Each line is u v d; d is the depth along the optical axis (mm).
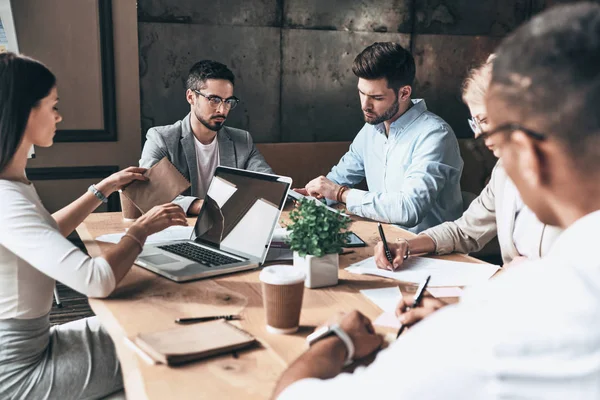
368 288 1543
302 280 1224
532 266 579
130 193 2111
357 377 639
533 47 579
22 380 1467
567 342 521
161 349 1107
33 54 3811
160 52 4184
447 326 569
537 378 522
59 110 3920
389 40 4695
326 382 688
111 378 1552
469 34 4883
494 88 619
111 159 4125
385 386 576
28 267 1472
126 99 4094
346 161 3180
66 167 4004
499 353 530
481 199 1987
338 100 4691
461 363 540
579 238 574
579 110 552
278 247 1909
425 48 4789
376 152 2949
